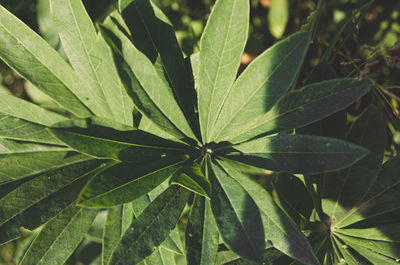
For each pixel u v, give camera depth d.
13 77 0.57
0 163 0.40
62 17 0.39
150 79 0.38
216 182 0.39
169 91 0.39
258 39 0.56
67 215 0.40
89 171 0.40
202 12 0.60
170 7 0.59
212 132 0.40
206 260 0.38
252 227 0.37
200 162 0.40
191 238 0.39
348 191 0.41
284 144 0.38
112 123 0.38
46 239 0.40
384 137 0.40
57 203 0.39
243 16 0.37
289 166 0.38
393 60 0.46
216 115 0.39
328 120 0.41
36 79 0.40
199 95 0.39
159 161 0.39
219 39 0.38
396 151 0.49
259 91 0.38
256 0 0.61
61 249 0.40
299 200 0.41
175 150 0.39
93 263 0.52
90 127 0.37
